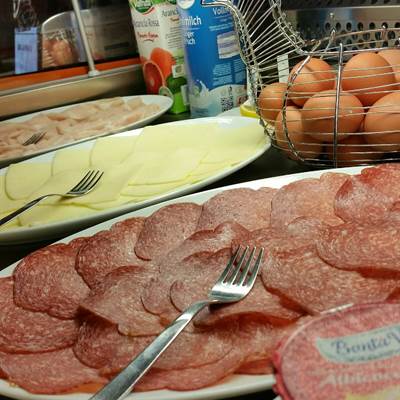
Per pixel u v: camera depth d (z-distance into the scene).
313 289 0.45
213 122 1.02
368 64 0.69
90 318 0.49
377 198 0.58
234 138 0.93
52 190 0.83
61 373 0.43
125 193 0.78
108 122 1.19
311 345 0.26
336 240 0.49
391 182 0.59
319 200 0.61
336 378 0.25
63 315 0.51
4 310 0.54
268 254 0.51
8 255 0.73
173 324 0.42
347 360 0.25
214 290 0.47
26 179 0.93
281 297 0.45
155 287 0.50
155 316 0.47
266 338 0.42
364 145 0.70
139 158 0.90
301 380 0.25
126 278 0.52
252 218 0.61
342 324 0.26
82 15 1.48
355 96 0.69
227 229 0.57
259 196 0.64
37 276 0.57
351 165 0.73
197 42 1.08
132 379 0.38
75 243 0.62
